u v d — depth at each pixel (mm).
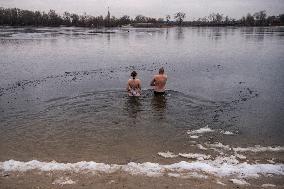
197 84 18562
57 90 16891
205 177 7750
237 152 9703
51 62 27078
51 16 112750
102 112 13227
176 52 34531
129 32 77312
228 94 16391
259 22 135250
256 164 8766
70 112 13227
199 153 9609
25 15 109125
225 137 10891
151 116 12812
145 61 27922
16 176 7703
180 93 16281
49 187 7102
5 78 20266
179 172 8070
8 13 106375
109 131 11289
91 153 9539
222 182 7500
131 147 10000
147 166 8422
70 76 20875
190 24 139875
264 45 41875
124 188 7078
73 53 33125
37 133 11047
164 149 9883
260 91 17094
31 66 24906
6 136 10750
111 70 23328
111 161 8992
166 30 94062
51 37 54094
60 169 8164
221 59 29188
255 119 12672
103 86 17797
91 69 23750
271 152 9727
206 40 51344
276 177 7902
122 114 12992
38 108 13734
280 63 26672
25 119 12391
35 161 8641
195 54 32844
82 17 115938
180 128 11641
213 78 20406
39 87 17672
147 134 11062
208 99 15367
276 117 12891
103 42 45969
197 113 13281
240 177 7875
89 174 7848
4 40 46188
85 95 15789
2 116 12695
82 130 11359
